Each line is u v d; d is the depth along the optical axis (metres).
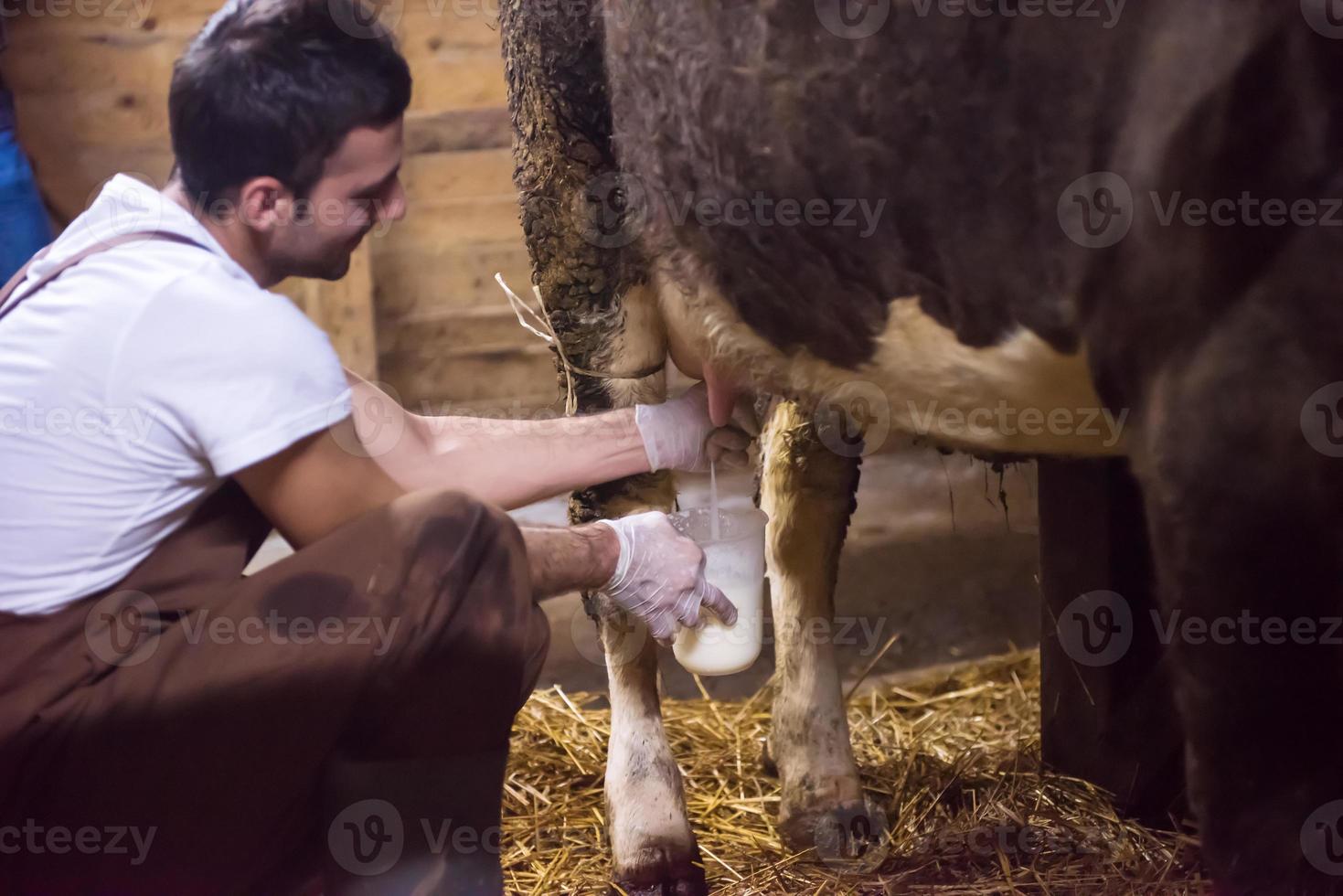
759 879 2.08
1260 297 1.28
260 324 1.43
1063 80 1.40
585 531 1.69
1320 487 1.27
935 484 4.18
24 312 1.46
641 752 2.13
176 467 1.45
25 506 1.43
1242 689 1.35
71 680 1.45
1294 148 1.26
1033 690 2.78
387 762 1.53
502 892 1.58
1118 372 1.45
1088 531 2.17
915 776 2.36
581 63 2.00
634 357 2.17
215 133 1.45
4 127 2.75
